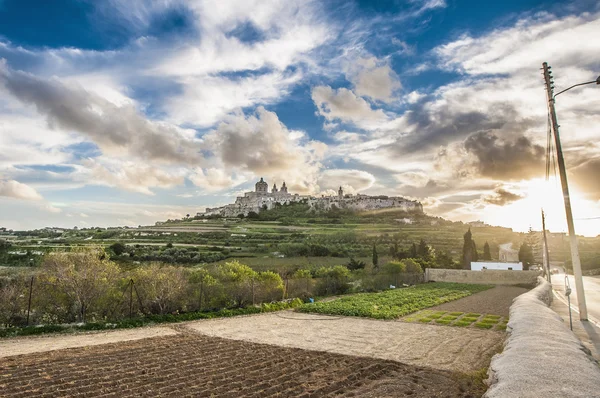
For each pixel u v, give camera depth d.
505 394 5.83
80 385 11.65
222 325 24.50
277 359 15.04
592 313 22.84
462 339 19.56
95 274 24.64
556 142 19.44
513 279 66.81
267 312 30.92
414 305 33.75
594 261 108.06
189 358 15.24
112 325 22.92
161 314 26.48
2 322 21.50
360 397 10.41
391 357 15.76
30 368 13.65
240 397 10.48
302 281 39.44
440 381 11.98
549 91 19.77
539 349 8.16
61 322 23.66
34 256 50.97
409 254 83.88
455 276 69.44
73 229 136.25
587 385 5.88
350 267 61.25
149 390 11.12
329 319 27.22
